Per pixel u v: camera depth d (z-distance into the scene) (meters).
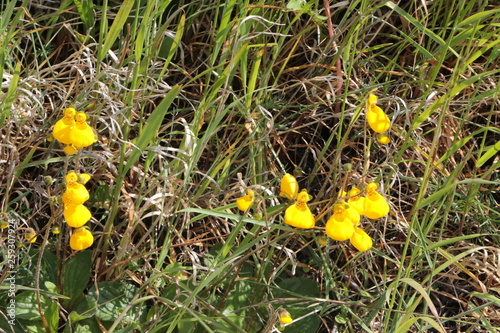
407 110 1.02
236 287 0.99
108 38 0.96
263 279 0.99
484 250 1.04
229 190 1.02
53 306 0.95
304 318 0.99
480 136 1.12
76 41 1.07
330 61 1.10
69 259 1.00
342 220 0.88
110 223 0.98
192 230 1.03
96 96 1.01
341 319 1.00
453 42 1.03
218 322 0.95
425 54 1.05
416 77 1.10
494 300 0.96
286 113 1.10
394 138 1.09
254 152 1.04
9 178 0.97
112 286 0.98
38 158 1.03
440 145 1.10
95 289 0.97
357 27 1.03
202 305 0.98
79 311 0.97
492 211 1.08
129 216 0.98
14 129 1.03
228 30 0.99
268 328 0.91
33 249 0.98
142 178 1.02
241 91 1.08
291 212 0.88
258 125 1.03
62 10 1.02
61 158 0.98
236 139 1.04
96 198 1.02
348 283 1.03
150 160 0.97
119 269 0.99
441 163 1.09
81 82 1.05
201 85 1.07
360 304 0.95
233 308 0.98
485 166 1.11
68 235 0.99
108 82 1.03
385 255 1.00
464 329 1.05
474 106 1.11
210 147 1.06
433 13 1.12
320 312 1.00
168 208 0.99
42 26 1.07
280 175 1.05
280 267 0.99
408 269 0.97
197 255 1.03
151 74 1.04
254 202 0.93
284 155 1.09
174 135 1.07
